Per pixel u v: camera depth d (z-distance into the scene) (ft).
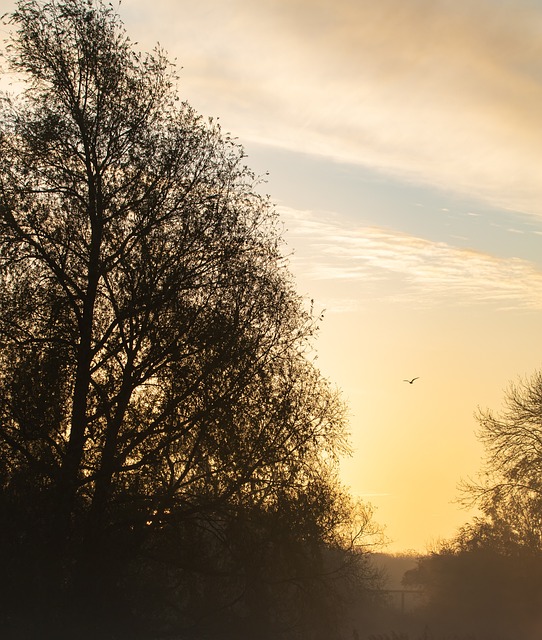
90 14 86.99
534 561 209.15
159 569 84.74
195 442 82.48
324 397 87.35
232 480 83.10
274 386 85.71
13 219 81.15
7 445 78.74
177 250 84.79
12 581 75.72
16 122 83.66
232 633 86.63
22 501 75.72
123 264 82.69
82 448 79.15
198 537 84.23
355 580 112.98
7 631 75.92
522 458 180.24
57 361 80.18
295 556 85.71
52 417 79.77
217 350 83.41
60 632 76.38
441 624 233.55
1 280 80.43
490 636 199.21
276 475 84.58
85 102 86.02
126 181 85.40
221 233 85.46
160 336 82.53
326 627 91.91
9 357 80.12
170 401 82.28
